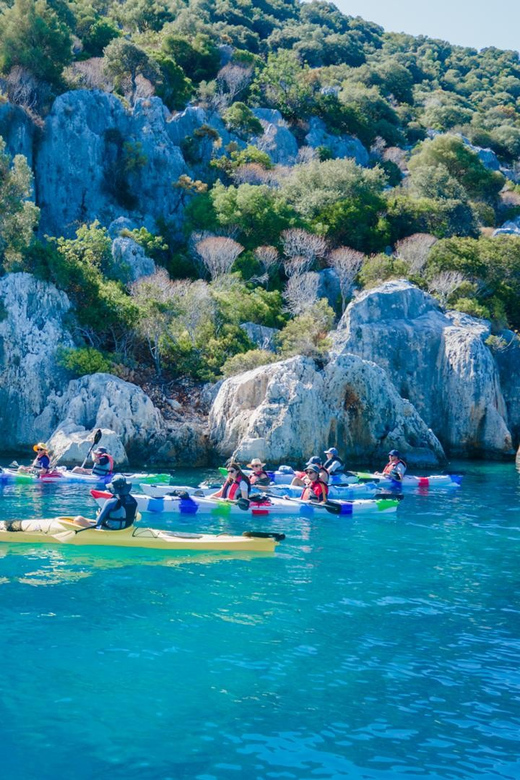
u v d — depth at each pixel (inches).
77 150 2410.2
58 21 2664.9
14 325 1424.7
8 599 508.4
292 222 2395.4
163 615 483.2
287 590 548.7
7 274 1457.9
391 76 5029.5
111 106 2551.7
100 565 604.1
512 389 1761.8
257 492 904.9
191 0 4987.7
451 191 2999.5
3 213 1502.2
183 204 2568.9
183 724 335.9
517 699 367.6
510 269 2165.4
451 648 434.3
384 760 308.7
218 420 1380.4
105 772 294.5
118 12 3927.2
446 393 1660.9
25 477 1054.4
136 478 1075.9
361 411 1406.3
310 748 317.1
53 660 403.5
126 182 2504.9
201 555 650.8
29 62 2439.7
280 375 1341.0
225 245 2190.0
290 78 3686.0
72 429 1273.4
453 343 1669.5
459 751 317.1
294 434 1300.4
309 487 908.6
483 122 4879.4
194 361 1605.6
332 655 420.2
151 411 1337.4
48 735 323.0
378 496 927.7
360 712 350.6
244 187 2464.3
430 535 768.9
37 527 676.7
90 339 1549.0
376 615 493.7
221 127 3088.1
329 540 735.7
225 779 291.6
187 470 1270.9
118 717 340.5
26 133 2320.4
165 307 1583.4
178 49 3479.3
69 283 1533.0
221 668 398.6
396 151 3821.4
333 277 2298.2
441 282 2028.8
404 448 1416.1
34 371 1403.8
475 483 1200.2
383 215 2699.3
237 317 1797.5
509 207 3403.1
